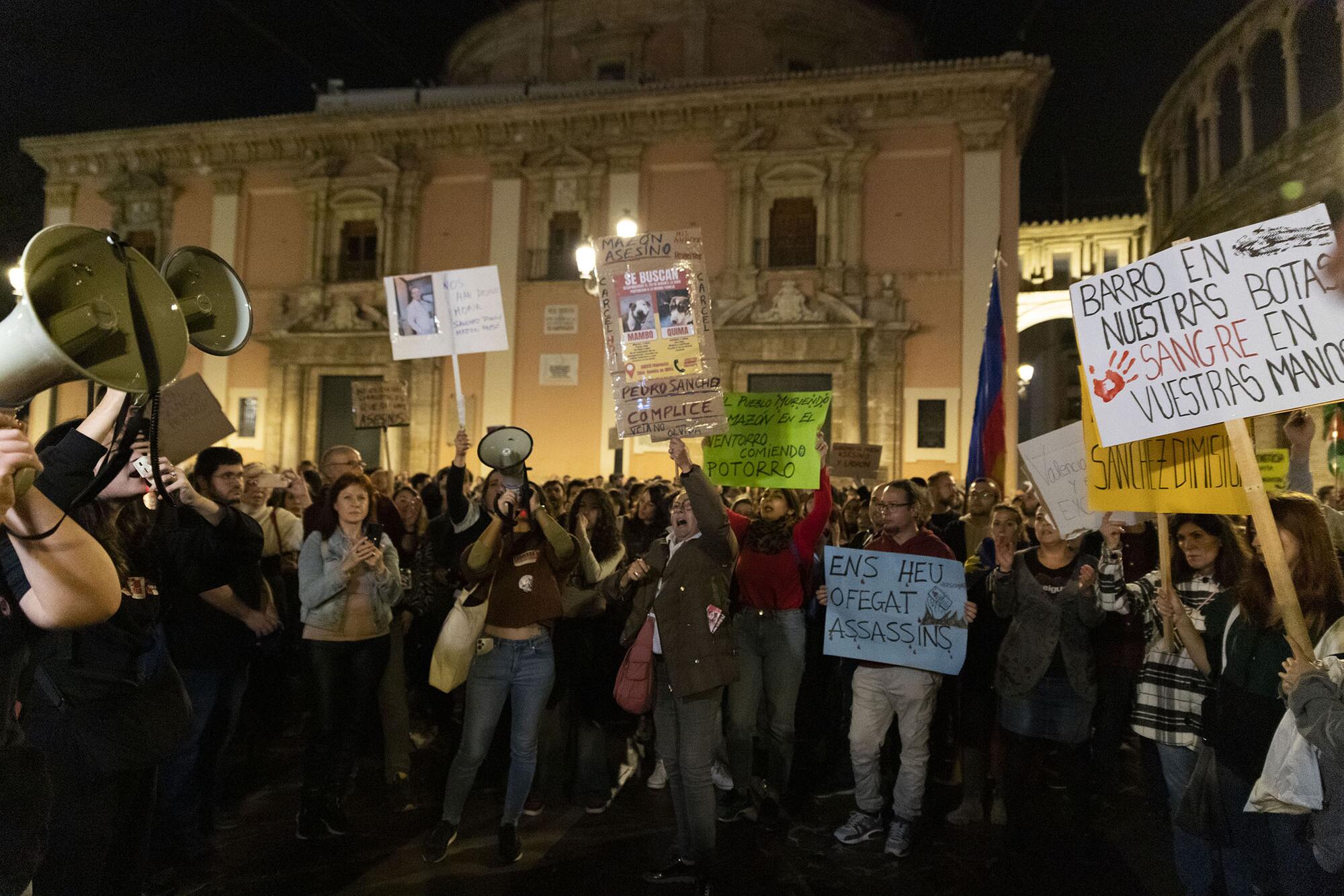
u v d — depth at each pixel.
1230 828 3.36
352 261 22.64
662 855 4.73
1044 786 6.04
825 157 20.12
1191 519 4.17
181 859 4.27
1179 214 24.11
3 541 2.09
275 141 22.64
